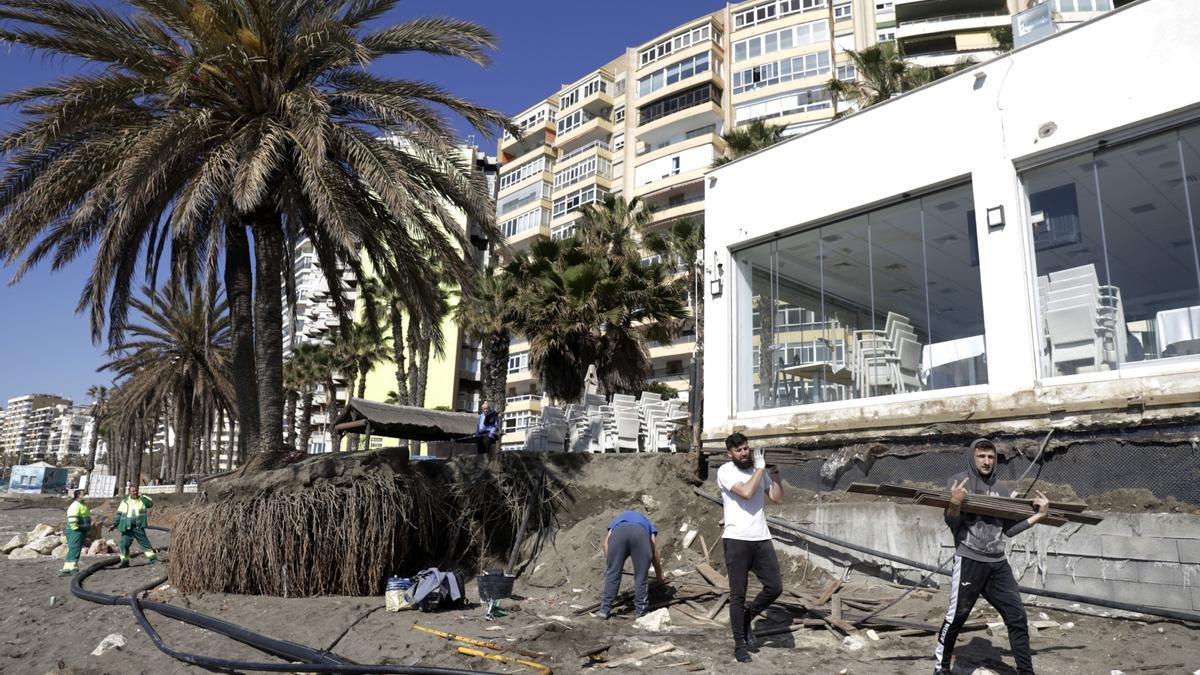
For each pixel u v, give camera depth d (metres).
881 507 8.20
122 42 11.62
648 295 22.16
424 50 12.95
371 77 12.96
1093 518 4.72
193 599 8.82
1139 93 7.44
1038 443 7.37
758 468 5.91
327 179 11.63
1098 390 7.06
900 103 9.51
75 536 12.00
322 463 10.27
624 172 55.12
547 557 10.47
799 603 7.22
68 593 9.95
